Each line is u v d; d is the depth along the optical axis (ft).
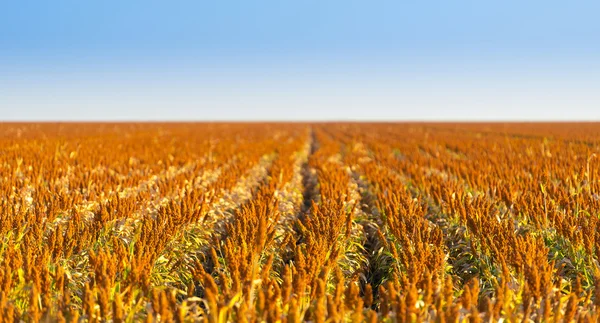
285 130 195.11
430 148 79.41
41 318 13.58
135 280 15.38
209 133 143.84
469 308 13.57
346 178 43.11
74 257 20.39
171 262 21.42
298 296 14.55
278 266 21.06
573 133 134.72
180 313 12.90
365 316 14.26
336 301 13.75
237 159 61.98
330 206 27.94
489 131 162.81
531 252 17.33
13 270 16.37
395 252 19.65
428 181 37.78
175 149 75.41
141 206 30.14
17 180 34.50
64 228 25.25
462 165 46.93
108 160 52.60
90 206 30.25
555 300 14.43
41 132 125.29
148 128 185.98
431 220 30.07
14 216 23.20
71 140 90.22
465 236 23.90
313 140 142.20
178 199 32.86
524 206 25.70
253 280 14.29
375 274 23.34
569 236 20.35
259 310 13.20
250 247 19.20
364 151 84.74
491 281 18.22
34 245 19.44
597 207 25.84
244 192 40.55
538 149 69.00
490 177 35.47
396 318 13.37
